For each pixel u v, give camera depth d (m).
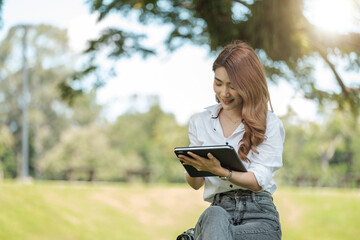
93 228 14.55
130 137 49.16
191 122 3.41
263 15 7.80
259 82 3.12
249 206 3.08
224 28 8.02
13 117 45.59
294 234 15.83
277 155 3.14
